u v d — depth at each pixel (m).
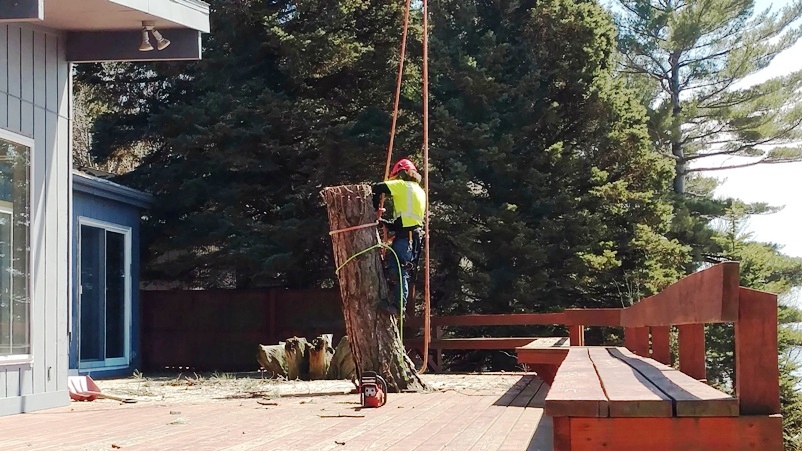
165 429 6.23
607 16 20.28
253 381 11.56
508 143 18.05
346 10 17.95
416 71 19.17
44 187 8.41
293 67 17.66
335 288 16.70
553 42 19.20
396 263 8.90
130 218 15.50
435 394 8.91
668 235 22.84
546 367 9.64
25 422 6.94
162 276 18.27
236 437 5.70
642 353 7.14
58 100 8.66
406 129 18.83
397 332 9.17
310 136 18.03
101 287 14.30
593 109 19.30
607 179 19.69
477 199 18.83
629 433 2.97
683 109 27.48
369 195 9.03
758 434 2.92
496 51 18.75
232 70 18.45
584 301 19.23
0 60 7.81
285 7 18.84
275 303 16.67
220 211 18.14
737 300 2.99
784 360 20.78
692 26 27.38
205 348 16.75
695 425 2.95
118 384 11.77
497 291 17.95
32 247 8.14
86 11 8.18
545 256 17.48
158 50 8.86
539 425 6.20
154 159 19.22
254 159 17.39
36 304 8.16
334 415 6.95
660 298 4.37
